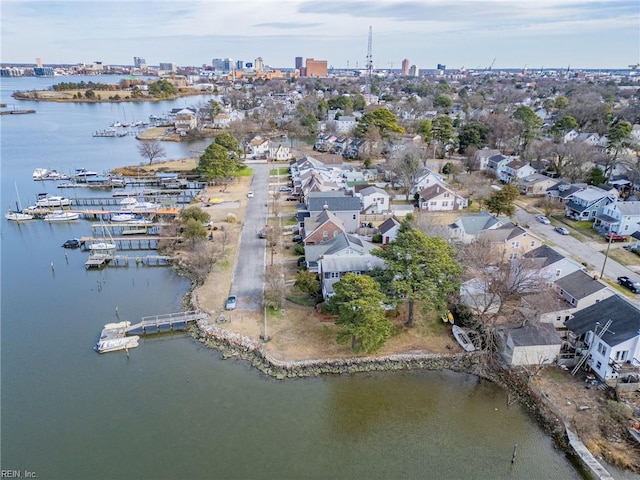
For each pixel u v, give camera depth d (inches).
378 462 1149.7
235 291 1904.5
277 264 2118.6
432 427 1264.8
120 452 1162.6
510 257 2066.9
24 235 2623.0
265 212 2864.2
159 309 1831.9
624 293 1829.5
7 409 1304.1
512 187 2586.1
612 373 1347.2
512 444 1210.0
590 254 2214.6
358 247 1866.4
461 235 2269.9
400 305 1775.3
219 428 1245.7
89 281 2079.2
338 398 1366.9
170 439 1206.3
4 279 2089.1
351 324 1416.1
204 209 2910.9
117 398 1352.1
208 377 1446.9
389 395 1381.6
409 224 2140.7
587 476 1104.2
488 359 1503.4
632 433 1181.1
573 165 3339.1
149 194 3324.3
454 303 1724.9
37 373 1456.7
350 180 3356.3
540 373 1424.7
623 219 2393.0
